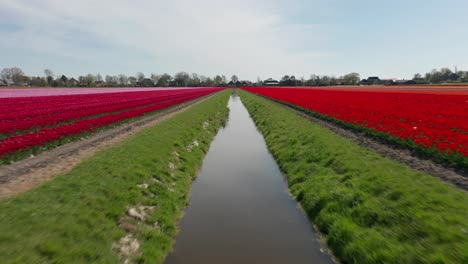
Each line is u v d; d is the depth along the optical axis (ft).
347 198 31.58
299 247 27.17
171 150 51.90
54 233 21.71
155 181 37.65
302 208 35.96
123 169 37.24
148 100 151.64
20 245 19.56
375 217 27.07
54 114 87.61
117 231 25.39
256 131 98.12
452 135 46.93
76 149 50.65
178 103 150.71
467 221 22.48
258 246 27.30
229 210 35.68
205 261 24.91
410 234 23.12
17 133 58.80
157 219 30.30
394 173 35.14
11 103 116.57
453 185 32.71
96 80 584.40
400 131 54.44
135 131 70.79
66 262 19.65
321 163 45.75
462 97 124.36
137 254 24.23
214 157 62.54
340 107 101.55
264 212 35.09
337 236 26.91
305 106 117.80
